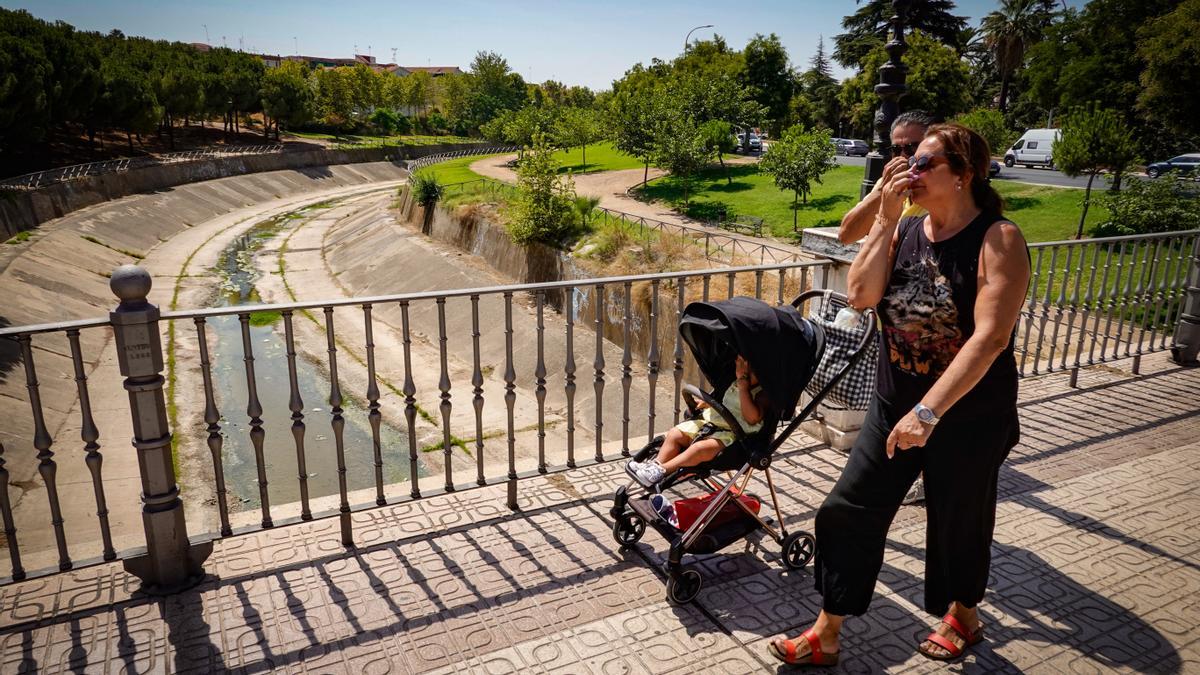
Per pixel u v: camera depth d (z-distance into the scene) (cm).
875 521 292
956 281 260
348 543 397
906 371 279
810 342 332
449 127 12669
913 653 317
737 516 372
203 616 338
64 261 3941
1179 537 410
